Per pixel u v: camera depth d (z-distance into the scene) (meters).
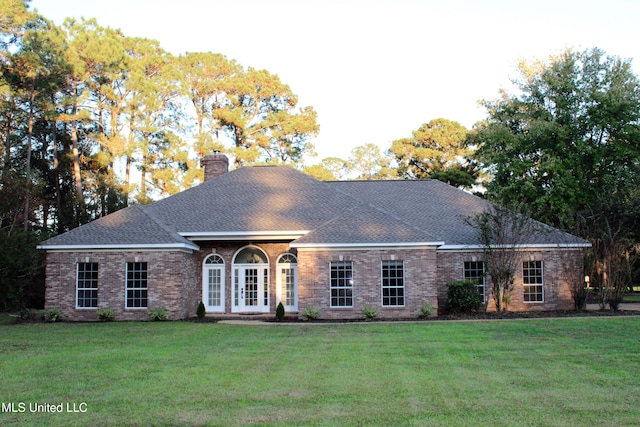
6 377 12.09
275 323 23.39
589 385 11.07
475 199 31.89
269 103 59.62
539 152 37.78
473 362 13.48
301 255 25.36
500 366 12.98
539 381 11.42
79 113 42.50
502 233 26.38
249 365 13.30
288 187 31.12
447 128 62.34
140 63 48.22
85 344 17.05
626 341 16.44
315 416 9.05
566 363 13.28
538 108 38.69
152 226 26.47
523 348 15.41
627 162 35.28
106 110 48.12
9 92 39.06
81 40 45.06
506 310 26.56
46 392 10.70
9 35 40.50
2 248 27.06
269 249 28.06
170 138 50.50
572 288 27.14
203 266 28.12
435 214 30.31
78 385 11.28
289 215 28.27
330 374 12.20
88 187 48.41
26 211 36.59
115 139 45.97
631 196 28.78
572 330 18.78
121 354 15.02
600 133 35.94
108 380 11.73
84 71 44.22
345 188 33.28
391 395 10.35
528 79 41.81
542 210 34.59
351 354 14.78
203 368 12.96
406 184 33.72
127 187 46.75
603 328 19.16
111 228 26.62
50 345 16.89
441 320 23.22
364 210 27.42
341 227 26.16
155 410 9.43
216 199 30.16
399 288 25.23
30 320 25.72
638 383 11.23
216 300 27.97
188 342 17.30
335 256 25.31
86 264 25.89
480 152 42.47
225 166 34.12
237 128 56.38
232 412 9.30
